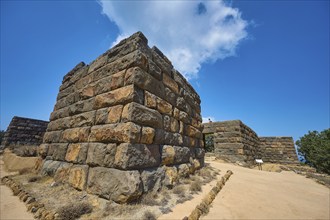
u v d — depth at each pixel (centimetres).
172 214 305
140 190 345
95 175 384
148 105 443
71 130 546
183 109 657
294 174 952
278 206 383
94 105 494
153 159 424
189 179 549
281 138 2117
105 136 408
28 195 385
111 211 302
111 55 526
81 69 673
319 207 392
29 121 1639
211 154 1474
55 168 525
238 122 1395
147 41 510
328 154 2277
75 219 284
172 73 623
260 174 832
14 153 1070
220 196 430
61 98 727
